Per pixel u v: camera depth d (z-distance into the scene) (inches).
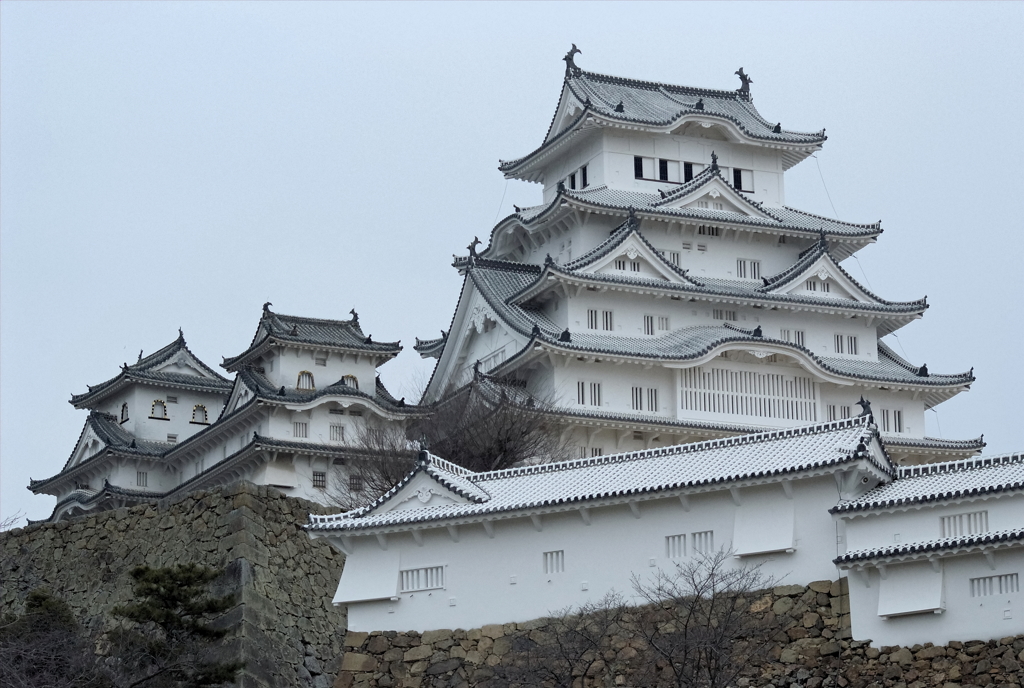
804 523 2453.2
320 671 2805.1
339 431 4286.4
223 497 2913.4
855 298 4488.2
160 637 2741.1
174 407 4879.4
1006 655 2255.2
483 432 3718.0
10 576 3174.2
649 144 4687.5
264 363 4448.8
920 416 4424.2
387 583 2659.9
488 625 2586.1
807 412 4274.1
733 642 2409.0
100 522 3095.5
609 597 2522.1
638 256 4286.4
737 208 4552.2
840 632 2380.7
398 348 4475.9
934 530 2356.1
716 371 4212.6
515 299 4325.8
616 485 2576.3
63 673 2640.3
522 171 4936.0
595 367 4138.8
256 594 2780.5
